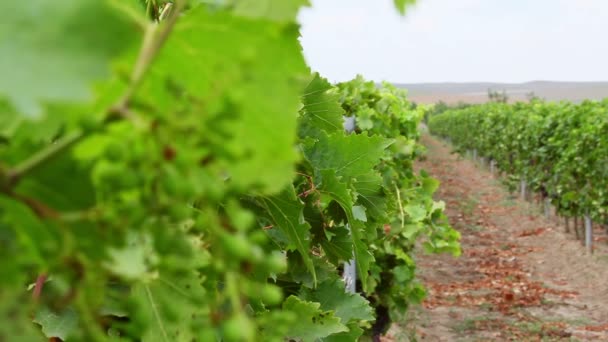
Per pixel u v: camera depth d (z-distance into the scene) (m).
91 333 0.58
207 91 0.66
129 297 0.63
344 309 3.07
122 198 0.57
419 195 9.03
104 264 0.59
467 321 11.89
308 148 2.95
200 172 0.55
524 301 13.00
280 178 0.59
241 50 0.65
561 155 17.17
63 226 0.58
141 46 0.55
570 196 16.17
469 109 38.09
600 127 14.97
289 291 3.08
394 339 10.59
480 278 14.98
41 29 0.48
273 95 0.58
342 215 2.93
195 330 0.62
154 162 0.54
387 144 3.00
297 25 0.66
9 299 0.54
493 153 27.88
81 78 0.48
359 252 2.43
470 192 26.56
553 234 18.16
